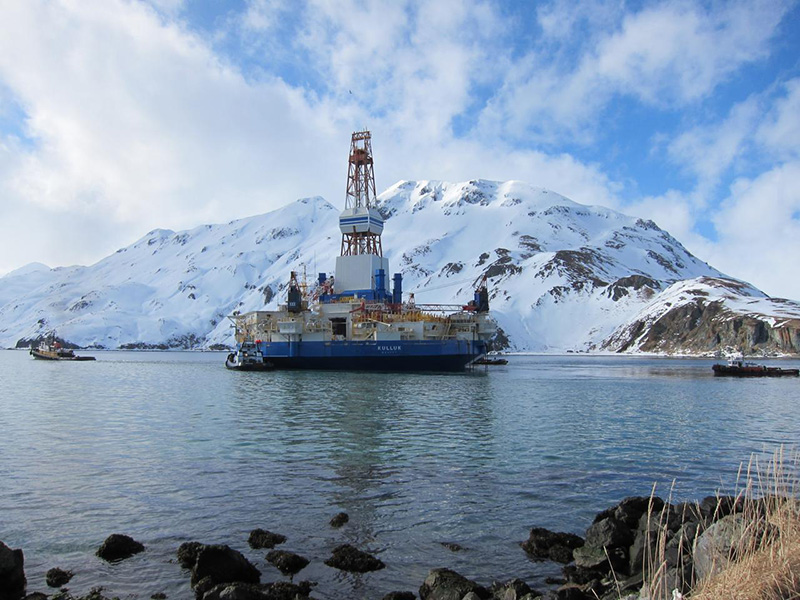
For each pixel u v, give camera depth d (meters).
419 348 93.44
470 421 40.12
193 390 64.94
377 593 14.21
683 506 16.56
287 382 74.81
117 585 14.52
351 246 116.06
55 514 19.53
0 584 13.97
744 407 50.81
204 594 13.26
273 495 21.72
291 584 14.23
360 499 21.27
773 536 10.04
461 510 20.12
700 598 9.56
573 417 42.81
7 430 36.00
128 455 28.42
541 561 16.09
